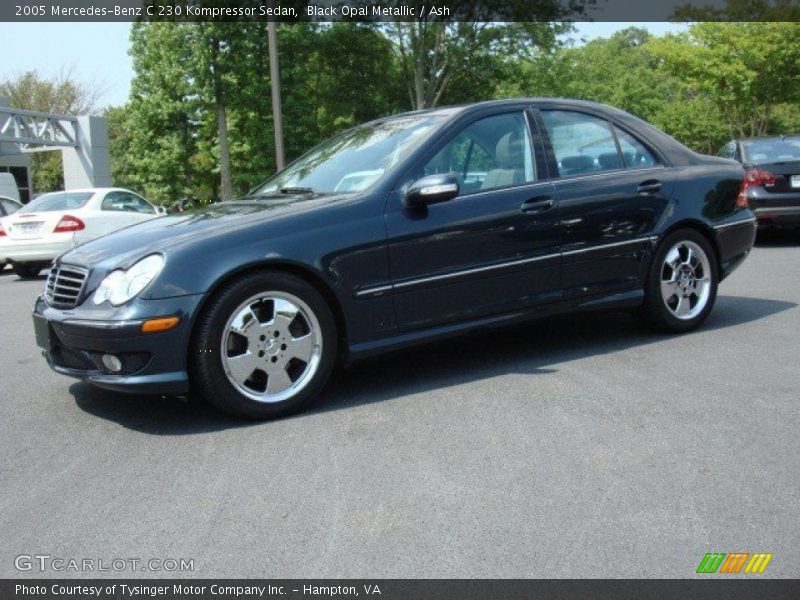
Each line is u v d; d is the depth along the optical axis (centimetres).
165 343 401
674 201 562
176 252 409
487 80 3303
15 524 314
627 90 5359
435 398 453
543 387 464
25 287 1183
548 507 310
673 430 386
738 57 2803
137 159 3497
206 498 330
